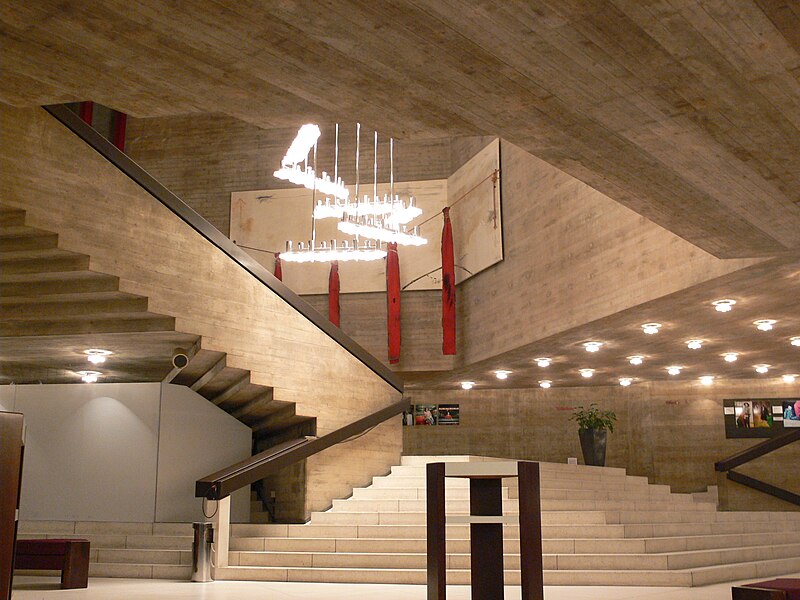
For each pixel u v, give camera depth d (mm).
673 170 6746
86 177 8711
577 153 6441
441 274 17578
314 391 11344
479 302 16453
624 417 18938
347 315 17953
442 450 19469
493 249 15828
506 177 15664
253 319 10539
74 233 8523
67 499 10547
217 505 9242
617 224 12141
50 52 4695
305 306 11359
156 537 9867
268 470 9625
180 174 18844
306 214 18203
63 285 9078
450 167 18016
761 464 16594
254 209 18422
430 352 17422
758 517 13336
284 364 10922
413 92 5340
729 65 5008
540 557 5418
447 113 5703
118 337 9836
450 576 8578
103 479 10547
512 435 19359
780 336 13625
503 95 5414
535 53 4832
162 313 9328
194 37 4543
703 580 8570
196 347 9969
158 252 9398
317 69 4980
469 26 4516
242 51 4711
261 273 10688
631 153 6418
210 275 10008
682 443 18344
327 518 10883
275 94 5320
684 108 5613
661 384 18688
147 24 4398
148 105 5441
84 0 4156
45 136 8375
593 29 4570
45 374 12000
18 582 8594
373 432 12445
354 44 4660
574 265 13164
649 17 4457
